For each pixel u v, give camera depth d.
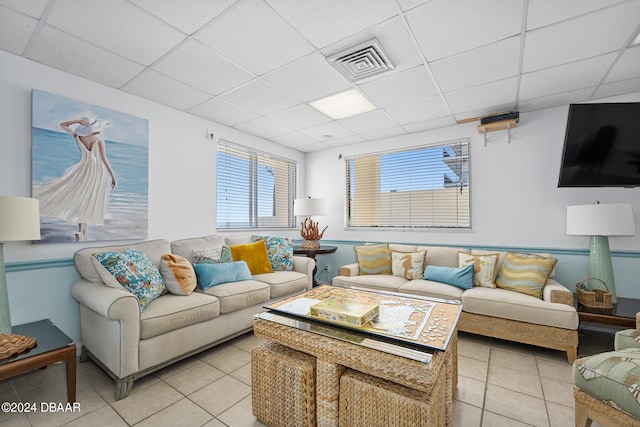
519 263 2.74
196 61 2.17
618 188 2.79
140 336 1.84
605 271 2.51
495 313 2.42
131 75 2.36
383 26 1.80
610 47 2.01
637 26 1.78
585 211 2.49
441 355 1.27
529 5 1.62
